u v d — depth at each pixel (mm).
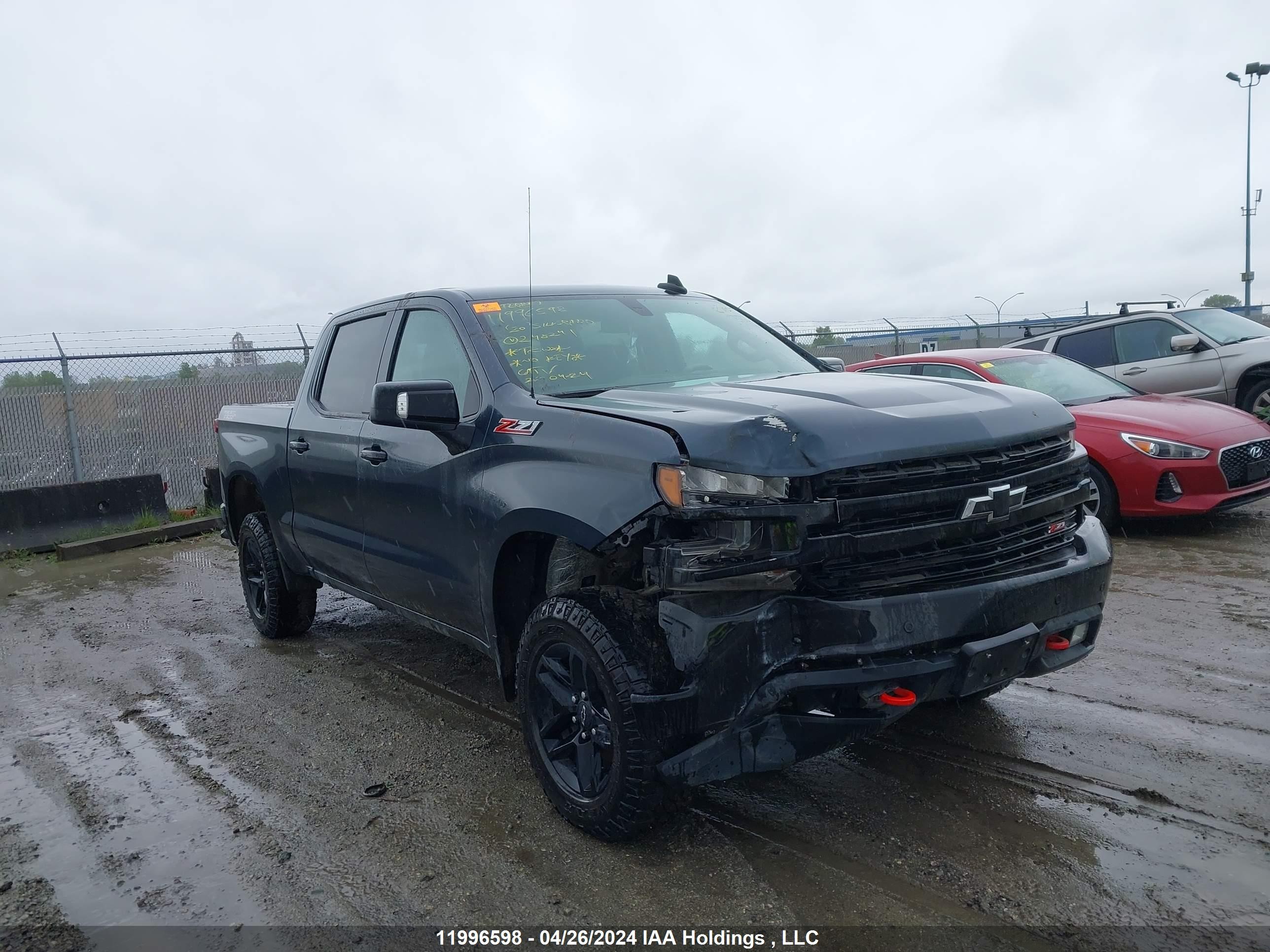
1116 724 3865
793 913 2717
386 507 4262
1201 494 6977
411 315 4461
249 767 4023
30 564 9500
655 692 2918
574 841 3223
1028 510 3104
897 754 3717
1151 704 4055
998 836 3070
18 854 3369
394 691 4895
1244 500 7039
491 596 3594
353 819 3486
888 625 2734
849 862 2971
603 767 3150
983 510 2945
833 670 2730
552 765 3342
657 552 2848
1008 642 2896
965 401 3242
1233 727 3773
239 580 8094
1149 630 5039
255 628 6379
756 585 2736
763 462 2732
